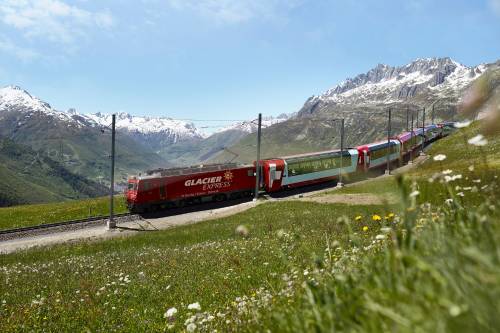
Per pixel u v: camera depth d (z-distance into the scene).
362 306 1.82
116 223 44.06
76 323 8.95
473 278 1.35
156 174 49.06
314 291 2.48
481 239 1.77
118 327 8.15
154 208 48.91
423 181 3.00
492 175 2.68
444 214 2.75
